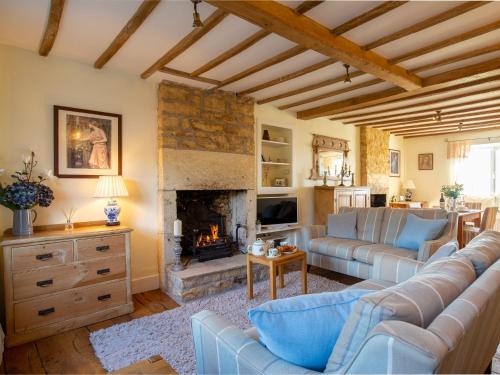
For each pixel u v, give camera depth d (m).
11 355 2.16
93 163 3.10
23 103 2.74
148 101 3.49
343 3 2.04
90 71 3.10
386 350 0.75
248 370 1.08
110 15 2.20
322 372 1.01
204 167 3.78
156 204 3.54
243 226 4.26
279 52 2.81
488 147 6.80
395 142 7.66
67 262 2.53
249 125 4.26
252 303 2.99
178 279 3.10
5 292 2.26
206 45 2.66
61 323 2.49
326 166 5.77
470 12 2.13
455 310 0.94
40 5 2.08
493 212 5.09
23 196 2.42
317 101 4.57
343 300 1.10
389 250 3.27
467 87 3.64
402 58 2.84
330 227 4.17
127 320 2.70
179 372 1.92
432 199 7.55
